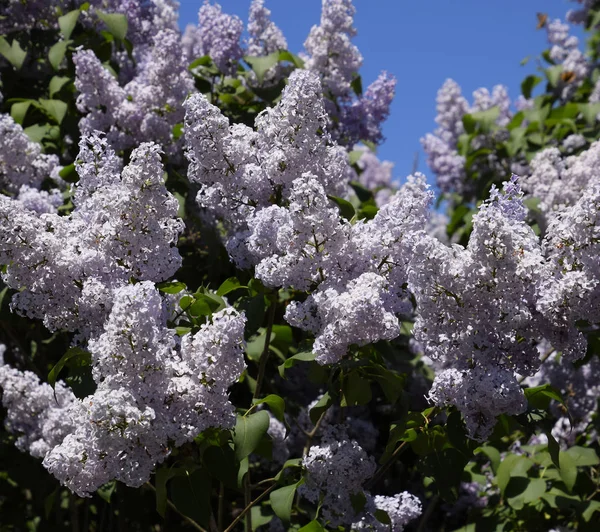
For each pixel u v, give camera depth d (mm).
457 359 1460
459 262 1393
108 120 1974
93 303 1449
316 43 2211
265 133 1588
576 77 3234
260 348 1856
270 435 1875
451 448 1537
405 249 1490
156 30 2508
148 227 1471
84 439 1395
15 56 2227
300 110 1552
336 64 2199
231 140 1577
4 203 1442
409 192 1530
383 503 1626
